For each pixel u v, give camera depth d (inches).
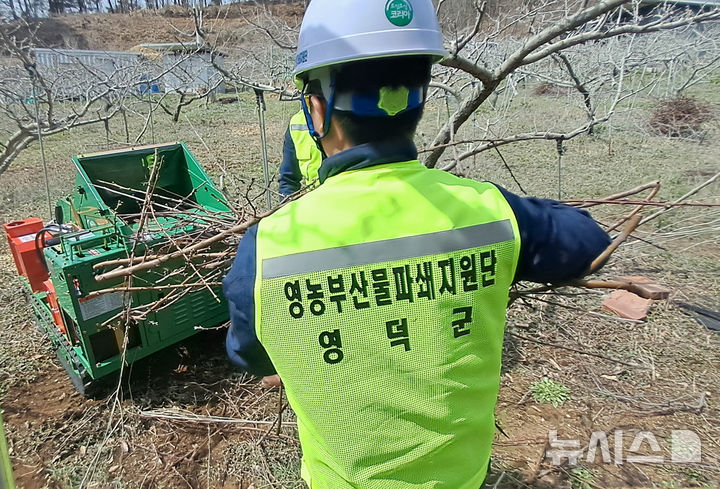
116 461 114.0
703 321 159.9
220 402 131.8
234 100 808.9
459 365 42.3
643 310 119.5
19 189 319.6
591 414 124.0
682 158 351.9
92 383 131.8
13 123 456.4
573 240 44.1
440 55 42.7
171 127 549.6
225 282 42.5
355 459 42.6
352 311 40.4
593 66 426.3
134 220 149.3
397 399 41.5
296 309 40.3
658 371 139.2
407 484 42.9
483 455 47.2
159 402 130.9
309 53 41.8
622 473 107.7
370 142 42.6
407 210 41.4
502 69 116.6
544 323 158.2
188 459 114.3
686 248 207.2
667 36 457.7
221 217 114.0
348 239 40.6
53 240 128.8
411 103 42.0
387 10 39.6
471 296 41.9
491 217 42.7
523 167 337.1
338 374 41.1
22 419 125.2
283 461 112.9
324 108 43.9
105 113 370.9
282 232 41.0
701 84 619.8
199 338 153.9
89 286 114.5
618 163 341.1
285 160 136.1
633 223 48.3
